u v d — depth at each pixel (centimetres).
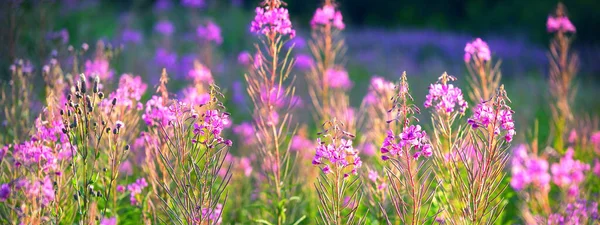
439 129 391
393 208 451
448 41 2081
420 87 1384
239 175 586
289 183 516
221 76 1132
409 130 341
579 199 466
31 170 384
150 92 958
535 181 463
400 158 429
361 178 460
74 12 1552
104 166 442
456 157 405
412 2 3000
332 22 650
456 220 391
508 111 350
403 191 461
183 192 362
